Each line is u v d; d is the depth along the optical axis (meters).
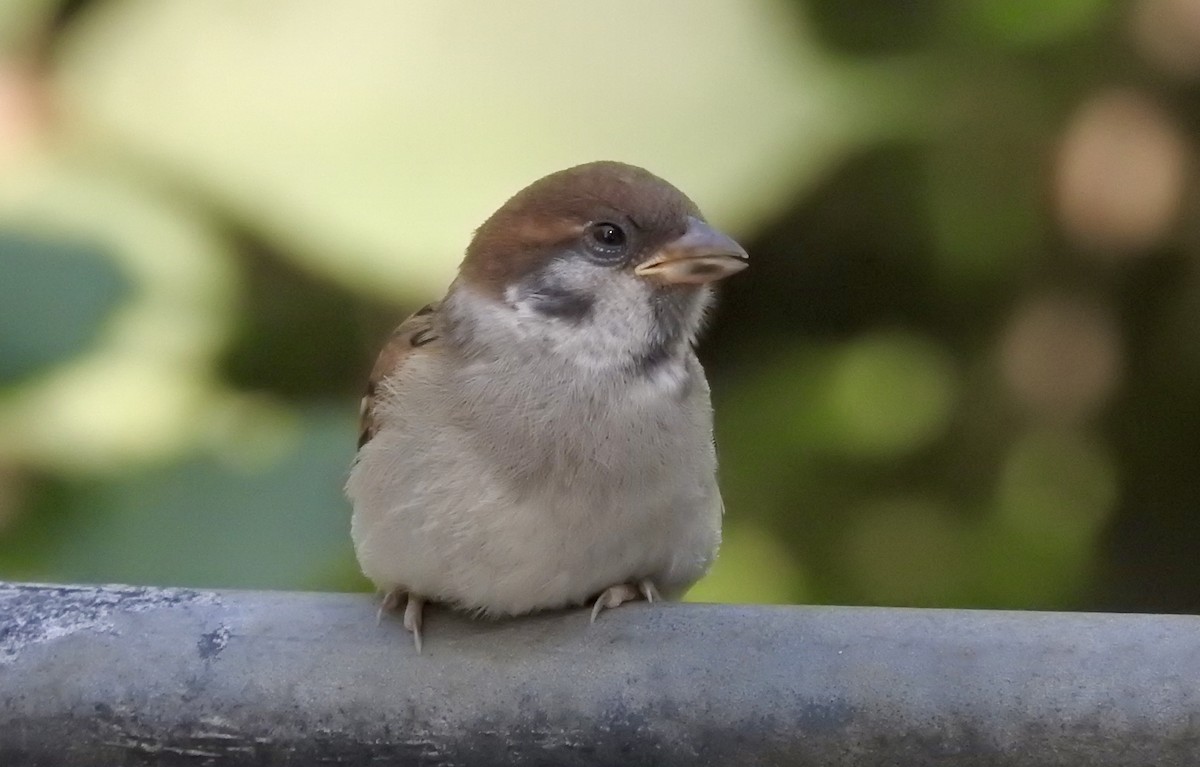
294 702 2.93
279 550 3.04
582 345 2.97
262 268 3.12
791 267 3.16
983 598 3.15
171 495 3.05
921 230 3.15
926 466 3.16
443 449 2.97
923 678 2.92
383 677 2.93
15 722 2.93
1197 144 3.15
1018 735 2.92
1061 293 3.16
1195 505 3.17
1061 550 3.15
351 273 3.11
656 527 2.97
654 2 3.14
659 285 2.98
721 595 3.14
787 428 3.16
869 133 3.14
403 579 2.97
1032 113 3.15
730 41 3.14
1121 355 3.16
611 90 3.13
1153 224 3.15
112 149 3.12
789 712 2.92
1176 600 3.16
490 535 2.96
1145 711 2.92
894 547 3.15
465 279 2.98
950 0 3.15
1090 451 3.16
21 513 3.05
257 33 3.13
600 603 2.95
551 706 2.93
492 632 2.94
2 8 3.14
